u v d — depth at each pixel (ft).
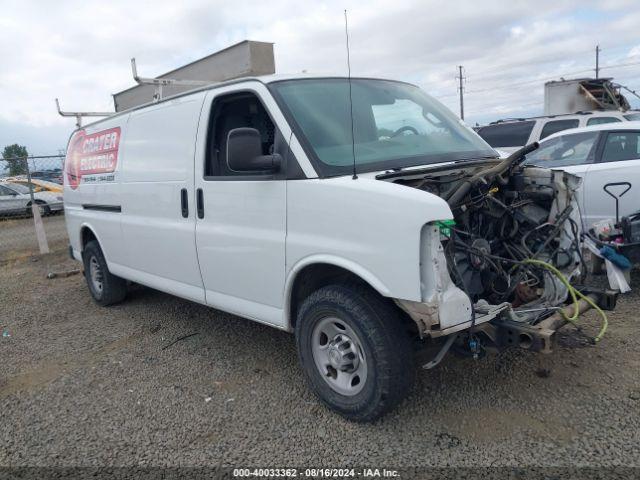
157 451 10.69
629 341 13.79
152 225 15.98
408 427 10.72
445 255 9.73
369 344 10.21
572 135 23.76
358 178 10.54
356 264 10.27
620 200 20.86
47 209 58.18
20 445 11.30
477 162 12.38
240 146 11.02
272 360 14.49
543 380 12.16
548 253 12.43
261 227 12.26
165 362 15.02
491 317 10.03
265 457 10.22
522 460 9.49
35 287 25.91
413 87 15.55
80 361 15.66
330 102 12.64
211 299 14.38
